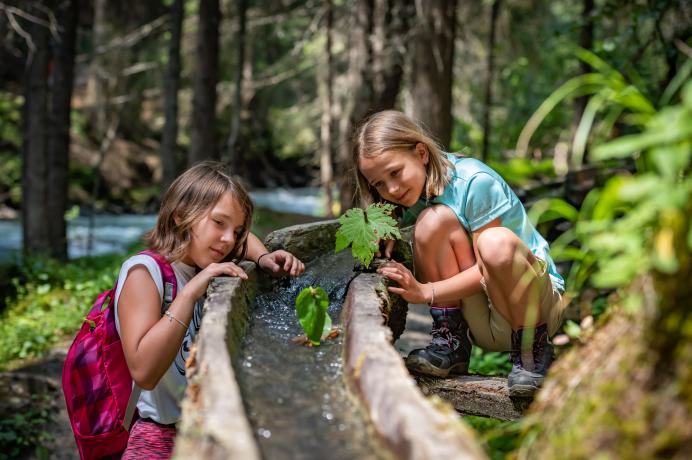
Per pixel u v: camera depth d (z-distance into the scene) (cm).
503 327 304
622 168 618
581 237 192
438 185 294
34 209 1095
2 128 2053
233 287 262
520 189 762
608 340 162
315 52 1950
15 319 777
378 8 1121
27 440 561
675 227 138
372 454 170
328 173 1608
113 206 2091
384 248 321
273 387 211
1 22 1276
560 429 159
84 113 2314
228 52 2103
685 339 136
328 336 256
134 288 278
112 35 2169
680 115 136
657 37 727
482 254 271
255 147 2569
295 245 347
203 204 288
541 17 1580
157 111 2552
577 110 940
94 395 280
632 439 137
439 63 901
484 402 297
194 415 175
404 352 503
